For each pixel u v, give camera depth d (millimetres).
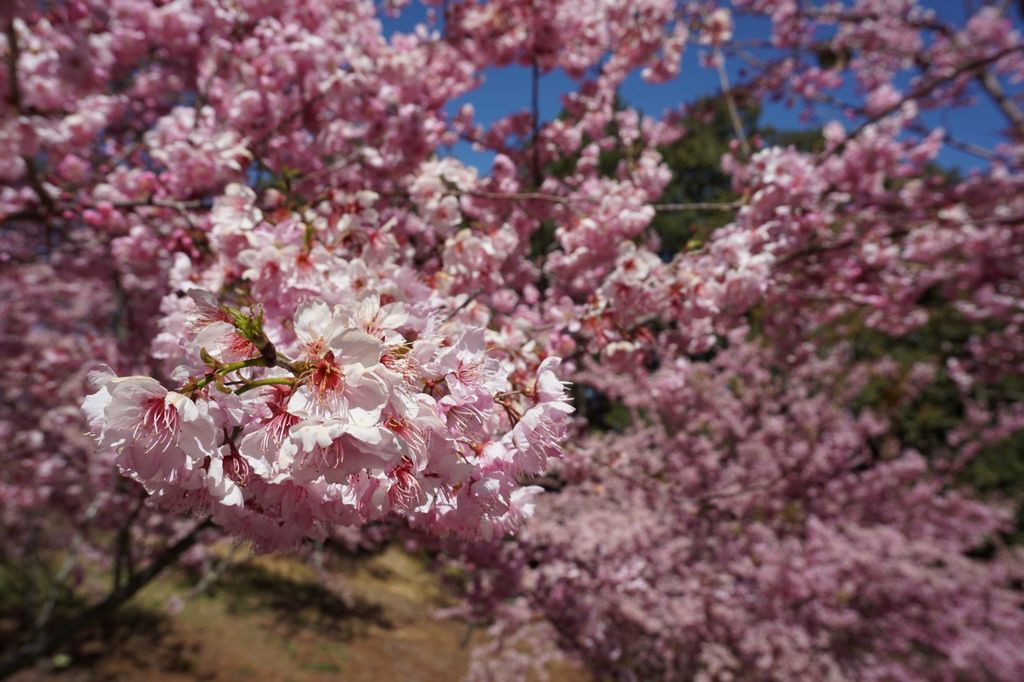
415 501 958
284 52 2971
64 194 2814
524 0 3705
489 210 3402
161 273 3373
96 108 2891
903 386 8641
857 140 4953
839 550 6305
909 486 8211
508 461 1056
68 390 5125
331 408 844
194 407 833
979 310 6207
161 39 2984
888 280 5195
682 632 5707
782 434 6891
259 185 2496
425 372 954
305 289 1556
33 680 6445
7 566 7258
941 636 7625
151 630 8406
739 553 5738
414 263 2795
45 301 6340
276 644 9000
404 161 3184
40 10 2420
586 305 2385
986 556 12609
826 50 6922
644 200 2934
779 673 5785
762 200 2516
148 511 5816
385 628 10531
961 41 6402
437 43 4012
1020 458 13789
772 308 5555
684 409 5652
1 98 2357
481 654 6770
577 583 4512
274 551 1085
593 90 4445
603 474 3621
